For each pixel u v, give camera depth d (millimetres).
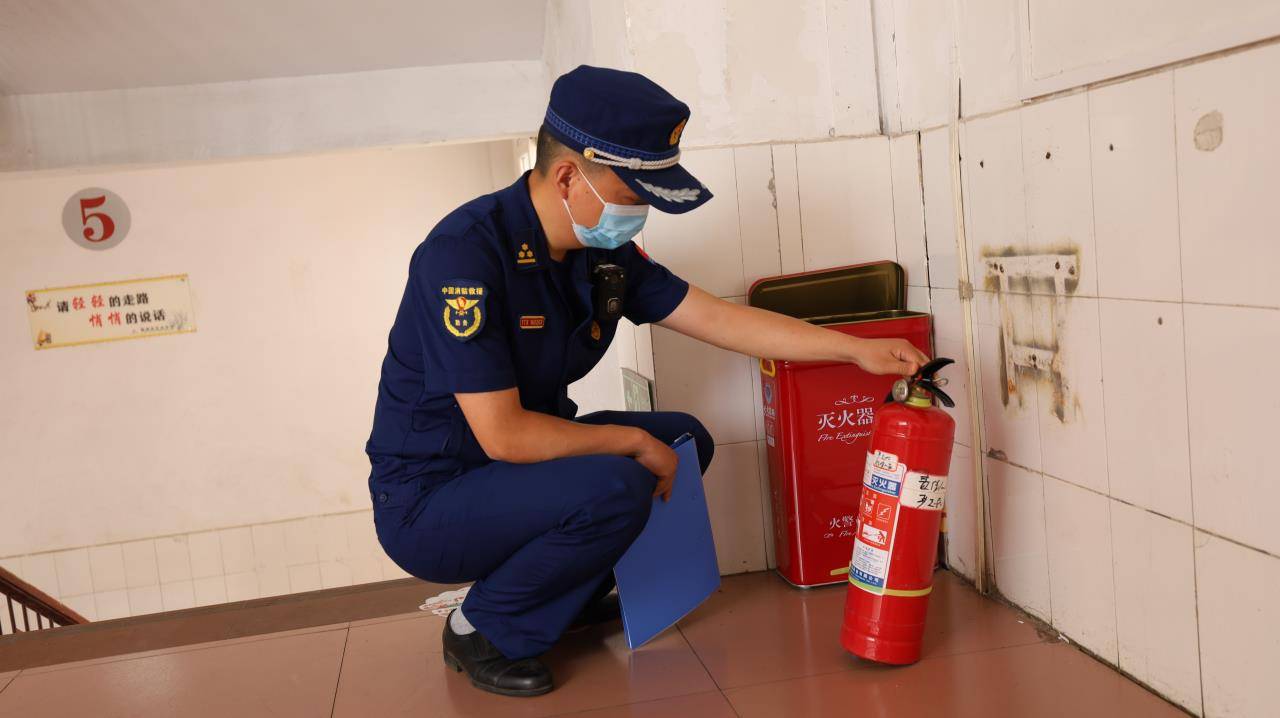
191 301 5738
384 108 3836
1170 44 1472
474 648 1907
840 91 2443
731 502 2426
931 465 1784
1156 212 1548
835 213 2426
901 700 1718
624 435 1900
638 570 2039
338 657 2096
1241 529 1442
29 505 5711
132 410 5742
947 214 2193
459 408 1849
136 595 5840
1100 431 1737
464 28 3621
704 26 2389
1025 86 1839
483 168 5957
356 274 5883
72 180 5547
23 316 5598
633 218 1756
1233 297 1410
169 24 3391
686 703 1771
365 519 6004
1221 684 1513
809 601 2213
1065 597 1892
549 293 1863
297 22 3459
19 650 2281
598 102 1659
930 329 2312
